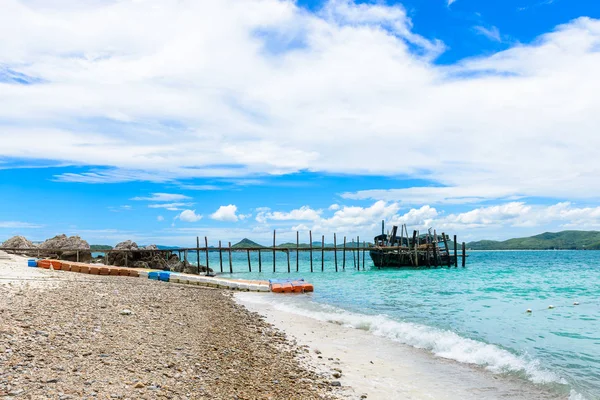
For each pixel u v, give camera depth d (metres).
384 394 8.78
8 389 6.36
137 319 13.26
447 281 40.50
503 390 9.22
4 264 30.28
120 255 52.69
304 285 29.58
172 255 57.84
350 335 14.63
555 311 20.97
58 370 7.49
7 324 10.08
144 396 6.81
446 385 9.49
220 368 9.37
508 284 37.31
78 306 13.88
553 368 11.00
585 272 54.94
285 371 9.84
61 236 55.28
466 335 14.97
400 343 13.49
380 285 36.44
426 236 62.69
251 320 16.88
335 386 9.06
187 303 19.36
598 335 15.08
